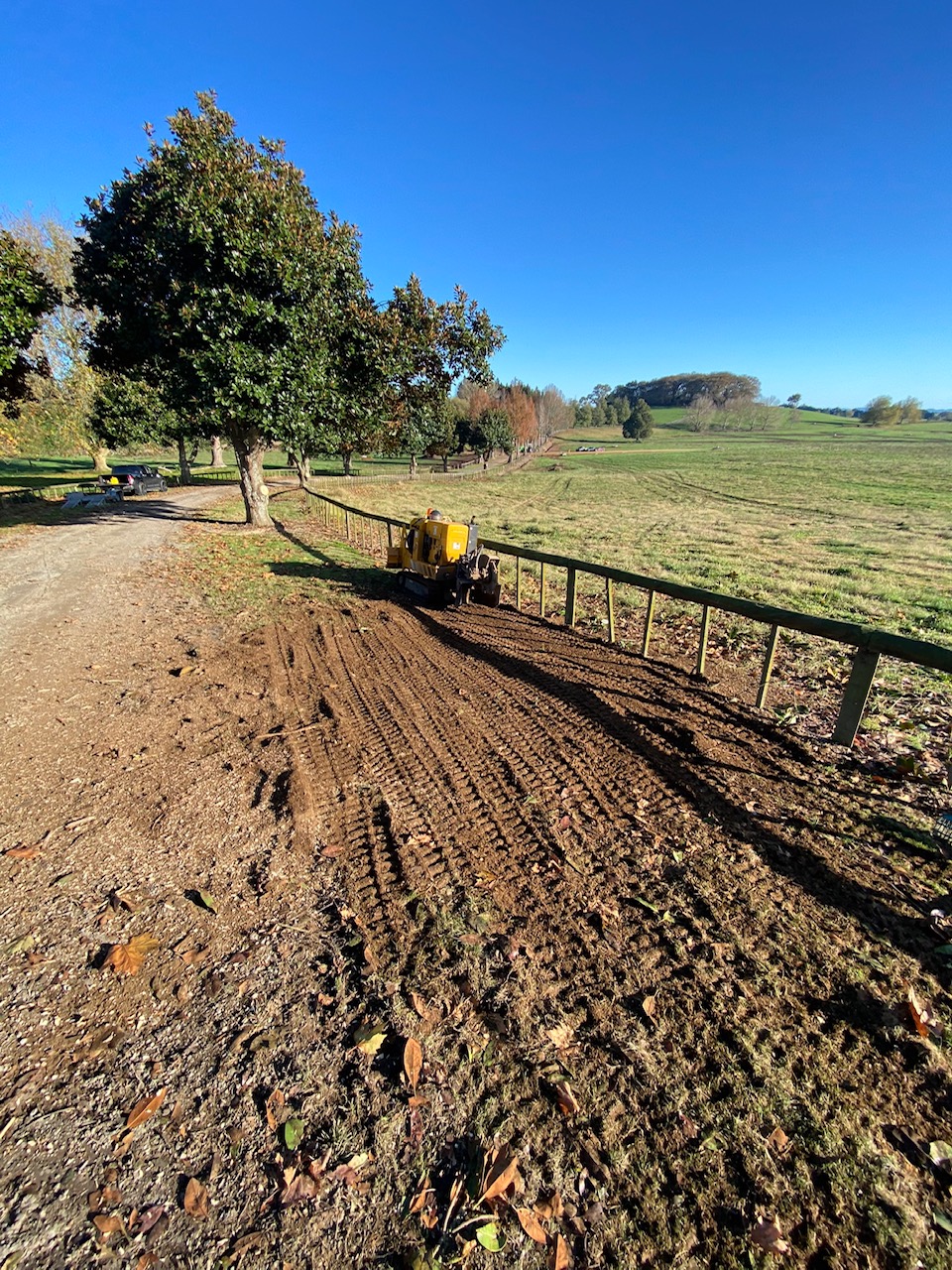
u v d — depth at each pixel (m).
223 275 12.72
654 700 5.36
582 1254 1.69
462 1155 1.93
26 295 14.09
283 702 5.64
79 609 8.87
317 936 2.85
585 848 3.42
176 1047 2.31
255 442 17.55
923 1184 1.83
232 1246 1.71
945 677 6.03
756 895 3.00
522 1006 2.44
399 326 14.84
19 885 3.19
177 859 3.39
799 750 4.42
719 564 12.26
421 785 4.15
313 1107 2.08
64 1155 1.94
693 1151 1.93
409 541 9.77
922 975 2.53
